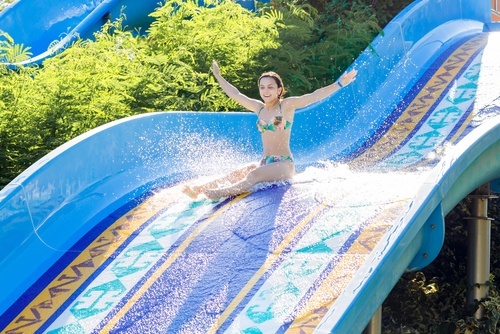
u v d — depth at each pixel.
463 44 17.55
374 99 15.12
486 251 11.73
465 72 15.72
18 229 8.52
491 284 11.84
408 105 14.71
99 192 9.59
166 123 10.87
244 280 7.62
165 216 9.34
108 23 15.56
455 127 13.50
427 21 17.94
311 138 13.45
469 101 14.38
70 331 7.34
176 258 8.26
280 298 7.24
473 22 20.06
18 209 8.55
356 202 8.80
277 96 10.12
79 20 18.50
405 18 16.92
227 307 7.25
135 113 12.66
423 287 12.78
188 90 13.86
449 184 8.59
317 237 8.14
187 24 15.48
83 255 8.65
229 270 7.84
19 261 8.42
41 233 8.76
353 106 14.68
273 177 9.75
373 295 7.00
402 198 8.77
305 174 10.38
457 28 18.86
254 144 12.34
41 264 8.52
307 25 16.75
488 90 14.72
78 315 7.58
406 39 16.83
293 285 7.40
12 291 8.12
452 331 11.41
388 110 14.65
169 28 15.47
